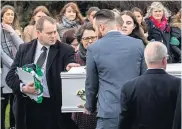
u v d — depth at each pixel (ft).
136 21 22.95
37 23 19.90
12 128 27.45
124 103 15.81
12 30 26.71
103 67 17.51
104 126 17.43
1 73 25.23
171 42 29.43
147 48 15.99
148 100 15.60
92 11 28.96
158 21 29.25
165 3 47.78
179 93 14.96
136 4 49.70
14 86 19.94
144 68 17.66
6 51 26.50
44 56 20.07
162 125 15.58
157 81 15.65
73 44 24.48
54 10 51.98
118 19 17.98
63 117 20.26
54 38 19.80
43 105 20.18
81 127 20.72
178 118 14.93
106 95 17.39
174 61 29.60
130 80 16.30
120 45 17.65
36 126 20.43
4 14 28.63
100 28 17.93
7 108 32.14
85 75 18.74
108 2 50.88
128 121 15.94
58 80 19.97
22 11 51.06
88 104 17.90
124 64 17.47
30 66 19.76
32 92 19.61
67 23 30.45
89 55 17.78
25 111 20.27
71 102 18.99
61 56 20.11
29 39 29.78
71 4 30.91
